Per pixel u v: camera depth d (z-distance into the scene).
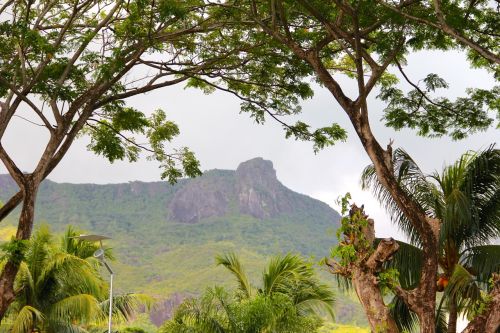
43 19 18.16
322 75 14.23
